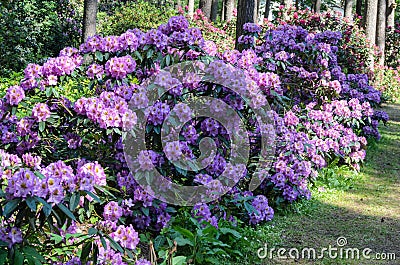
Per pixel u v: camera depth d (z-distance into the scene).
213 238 3.80
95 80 4.48
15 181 2.46
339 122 7.52
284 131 5.57
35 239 3.13
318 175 6.57
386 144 9.77
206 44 5.07
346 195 6.29
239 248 4.25
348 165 7.37
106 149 4.28
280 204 5.48
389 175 7.41
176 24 4.76
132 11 15.03
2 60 9.69
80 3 16.59
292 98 7.05
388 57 20.69
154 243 3.85
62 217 2.69
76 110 3.95
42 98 4.14
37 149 4.16
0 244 2.48
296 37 7.32
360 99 8.72
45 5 11.64
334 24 12.95
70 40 12.21
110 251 3.04
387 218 5.45
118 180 4.11
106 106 3.98
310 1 26.53
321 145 6.64
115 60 4.29
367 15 14.98
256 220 4.76
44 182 2.54
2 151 3.17
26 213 2.54
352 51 12.32
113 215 3.36
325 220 5.31
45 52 11.34
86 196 3.11
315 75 6.73
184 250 3.97
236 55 5.45
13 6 10.80
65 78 4.23
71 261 2.95
